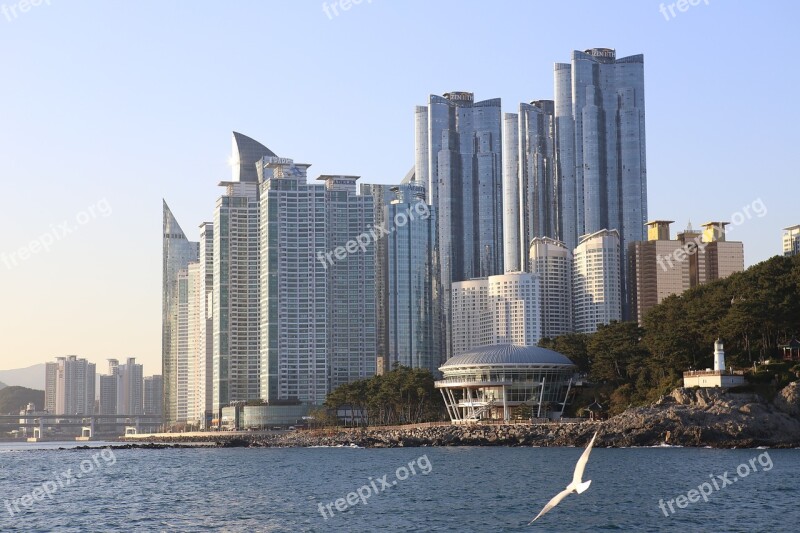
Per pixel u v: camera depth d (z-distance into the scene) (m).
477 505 162.12
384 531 138.25
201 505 173.00
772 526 135.00
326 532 138.75
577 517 146.88
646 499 163.88
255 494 190.62
